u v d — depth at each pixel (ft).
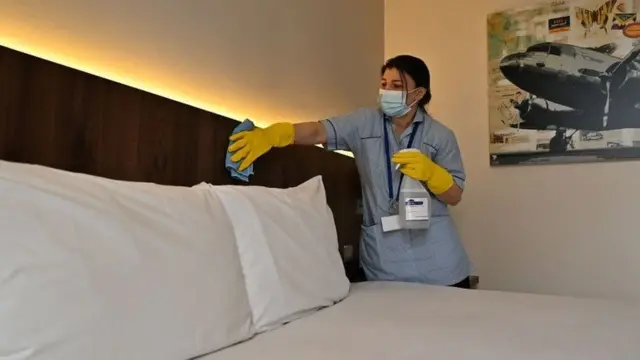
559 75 7.45
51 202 2.62
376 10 8.68
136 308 2.76
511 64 7.79
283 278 4.19
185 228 3.39
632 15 7.06
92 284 2.57
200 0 5.02
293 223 4.69
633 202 6.98
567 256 7.36
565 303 4.69
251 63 5.73
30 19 3.54
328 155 6.72
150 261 2.95
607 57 7.16
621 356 3.09
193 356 3.05
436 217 6.31
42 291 2.36
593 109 7.21
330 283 4.78
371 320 4.07
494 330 3.70
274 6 6.15
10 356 2.22
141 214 3.14
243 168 5.15
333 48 7.40
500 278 7.77
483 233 7.92
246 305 3.71
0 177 2.50
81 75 3.65
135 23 4.33
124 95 3.99
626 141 7.00
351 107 7.81
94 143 3.74
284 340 3.51
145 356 2.73
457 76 8.27
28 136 3.30
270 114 6.03
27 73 3.31
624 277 7.00
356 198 7.32
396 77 6.08
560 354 3.12
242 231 4.09
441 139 6.32
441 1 8.48
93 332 2.51
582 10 7.36
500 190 7.83
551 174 7.50
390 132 6.37
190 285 3.17
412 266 6.23
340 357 3.05
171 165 4.40
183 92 4.80
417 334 3.59
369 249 6.48
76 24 3.84
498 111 7.85
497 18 7.93
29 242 2.41
